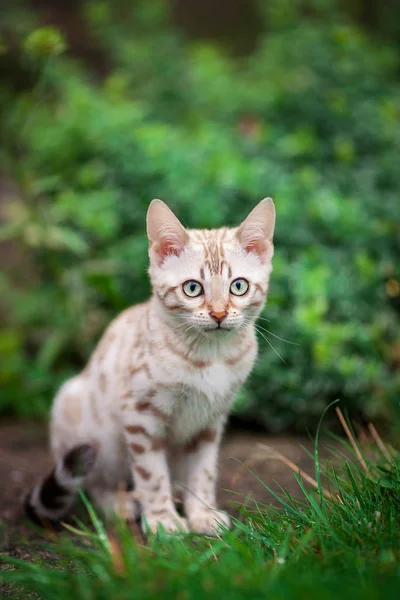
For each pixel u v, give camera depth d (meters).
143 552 0.68
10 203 1.30
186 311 0.80
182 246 0.82
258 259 0.84
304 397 1.10
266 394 1.11
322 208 1.16
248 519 0.77
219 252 0.81
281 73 1.55
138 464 0.82
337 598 0.60
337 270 1.15
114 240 1.20
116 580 0.64
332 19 1.68
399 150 1.34
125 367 0.84
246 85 1.58
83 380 0.90
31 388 1.21
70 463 0.82
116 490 0.89
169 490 0.83
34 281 1.36
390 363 1.18
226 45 2.33
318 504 0.76
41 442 1.10
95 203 1.17
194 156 1.22
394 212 1.23
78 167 1.26
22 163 1.25
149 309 0.84
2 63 1.35
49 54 1.19
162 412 0.81
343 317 1.13
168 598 0.61
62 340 1.21
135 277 1.17
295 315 1.09
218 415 0.84
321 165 1.29
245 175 1.17
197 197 1.16
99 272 1.15
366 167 1.31
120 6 1.90
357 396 1.10
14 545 0.79
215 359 0.81
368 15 2.17
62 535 0.82
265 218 0.83
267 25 1.93
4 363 1.22
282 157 1.28
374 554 0.67
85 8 1.87
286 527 0.73
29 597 0.69
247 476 0.93
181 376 0.80
